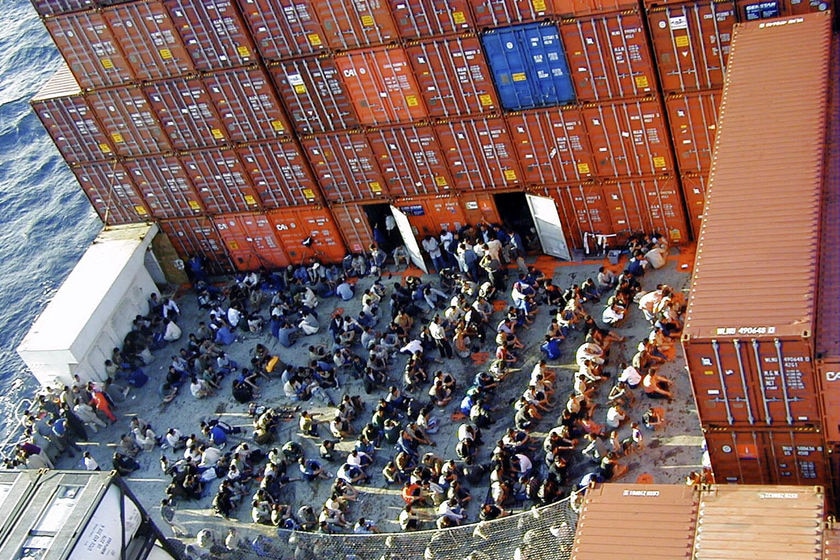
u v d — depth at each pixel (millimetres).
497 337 44062
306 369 46469
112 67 47719
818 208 31969
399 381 45500
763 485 31203
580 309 44031
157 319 51719
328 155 48375
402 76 44375
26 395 55781
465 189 47719
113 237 53094
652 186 44594
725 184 33812
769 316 29984
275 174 49812
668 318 42000
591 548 30297
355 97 45781
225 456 44281
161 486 45000
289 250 52969
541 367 42188
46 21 46812
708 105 41219
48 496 31672
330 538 39125
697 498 30750
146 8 45219
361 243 51812
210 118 48375
